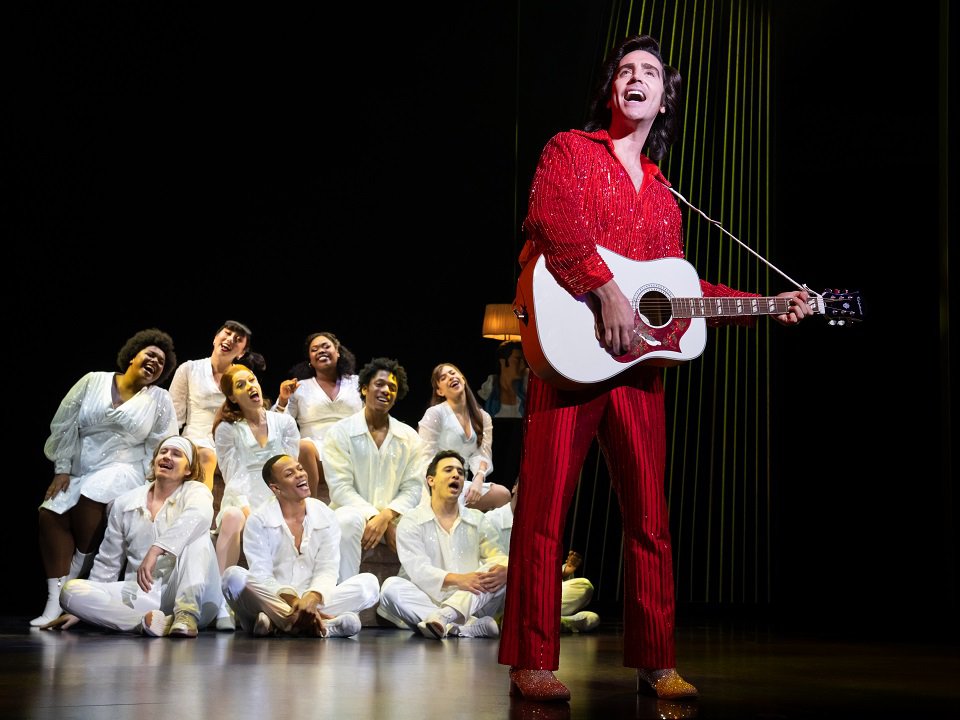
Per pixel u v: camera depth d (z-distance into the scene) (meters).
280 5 6.50
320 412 5.26
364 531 4.59
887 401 5.04
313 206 6.57
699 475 5.43
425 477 4.90
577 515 5.73
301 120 6.54
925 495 4.92
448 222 6.69
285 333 6.51
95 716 1.78
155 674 2.47
